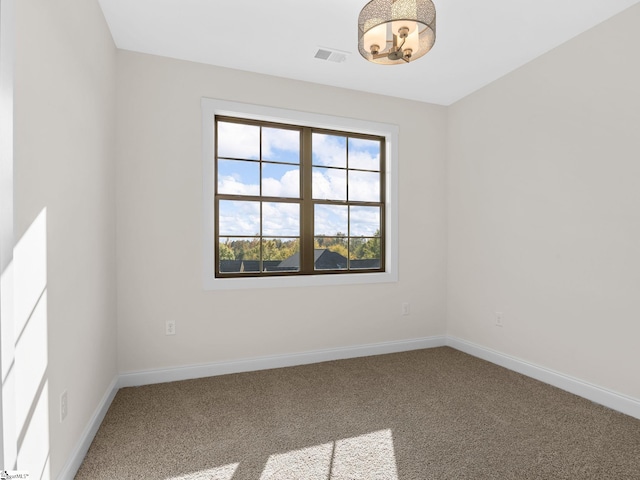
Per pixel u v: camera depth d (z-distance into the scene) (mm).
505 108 3074
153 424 2062
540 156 2760
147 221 2691
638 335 2143
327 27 2418
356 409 2256
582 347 2451
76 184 1685
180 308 2777
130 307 2650
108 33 2357
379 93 3455
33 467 1212
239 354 2951
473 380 2744
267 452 1785
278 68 2959
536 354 2789
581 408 2264
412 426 2041
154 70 2729
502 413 2199
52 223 1397
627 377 2195
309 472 1629
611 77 2285
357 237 3514
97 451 1789
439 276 3727
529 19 2320
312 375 2857
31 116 1219
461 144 3572
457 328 3615
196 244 2818
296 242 3258
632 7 2178
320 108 3230
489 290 3227
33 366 1220
